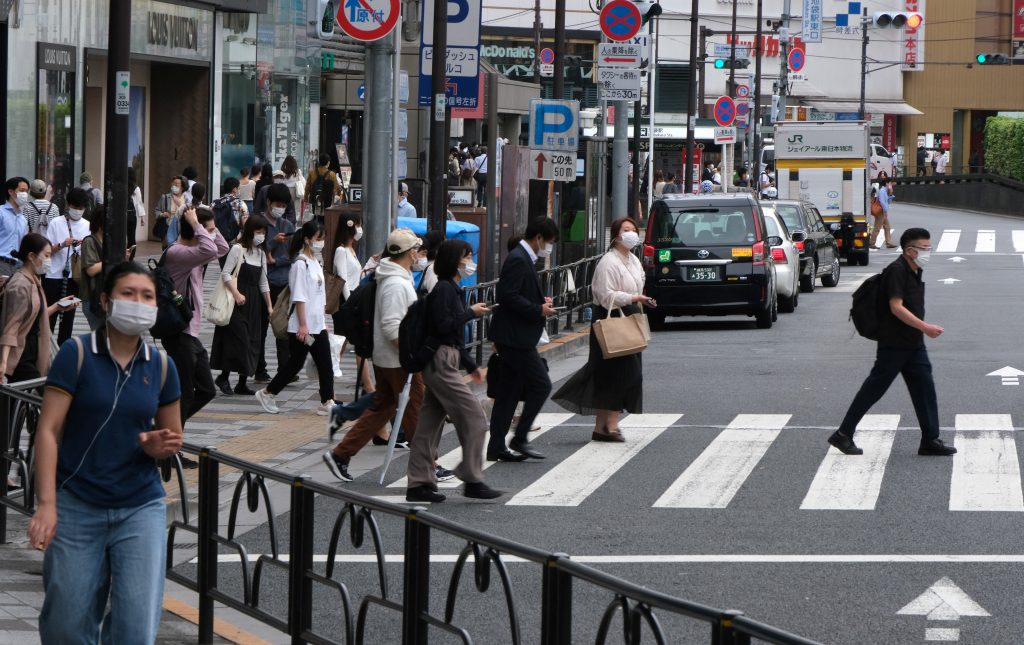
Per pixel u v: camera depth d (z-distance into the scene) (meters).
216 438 35.59
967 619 20.38
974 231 144.00
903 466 32.47
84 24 78.88
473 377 29.50
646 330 35.47
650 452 34.75
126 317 14.83
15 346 30.92
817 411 40.91
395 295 30.48
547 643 13.03
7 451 25.62
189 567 19.89
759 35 162.38
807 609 20.95
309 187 84.25
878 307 33.47
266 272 43.22
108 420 15.00
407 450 35.25
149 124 93.00
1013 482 30.53
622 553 24.52
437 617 14.74
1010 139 180.75
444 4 50.59
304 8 106.81
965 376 47.66
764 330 65.12
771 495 29.44
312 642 17.16
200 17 91.31
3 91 71.88
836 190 112.44
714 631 11.05
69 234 45.75
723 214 65.25
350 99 133.00
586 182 65.06
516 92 155.62
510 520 27.27
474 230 54.50
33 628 18.83
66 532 14.96
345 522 16.47
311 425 37.69
